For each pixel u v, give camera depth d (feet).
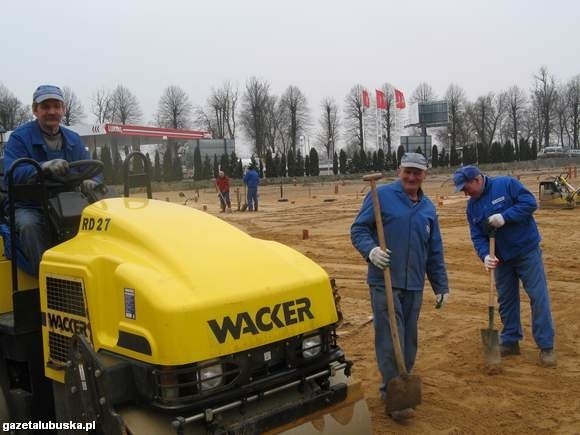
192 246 11.55
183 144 224.53
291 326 11.34
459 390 18.03
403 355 16.49
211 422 10.43
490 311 19.35
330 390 12.19
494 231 19.62
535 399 17.22
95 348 11.09
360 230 16.28
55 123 15.52
